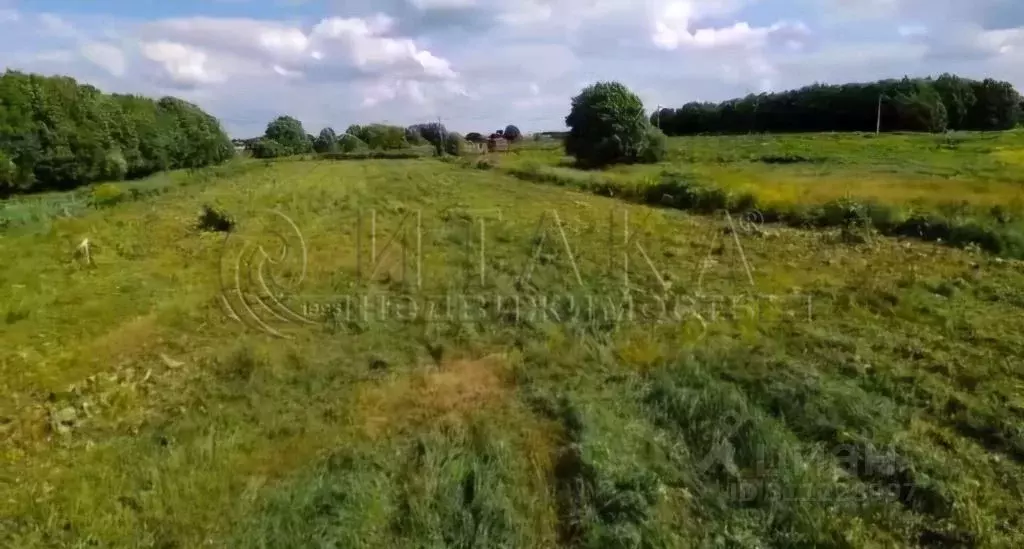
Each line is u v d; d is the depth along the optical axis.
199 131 48.56
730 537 5.77
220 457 6.95
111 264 14.70
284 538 5.73
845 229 16.11
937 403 7.68
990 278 11.98
